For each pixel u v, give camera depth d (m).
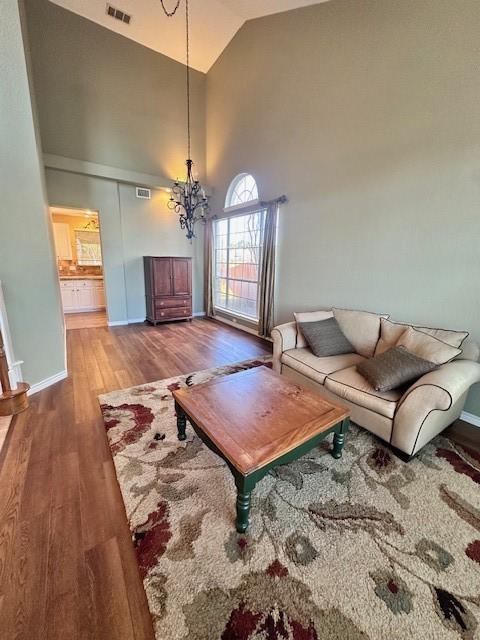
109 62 4.67
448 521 1.43
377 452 1.94
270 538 1.32
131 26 4.46
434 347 2.10
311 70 3.28
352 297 3.17
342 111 3.01
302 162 3.57
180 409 1.93
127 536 1.34
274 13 3.63
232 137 4.98
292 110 3.62
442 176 2.32
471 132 2.13
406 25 2.38
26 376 2.65
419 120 2.40
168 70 5.23
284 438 1.46
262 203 4.20
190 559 1.23
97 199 4.97
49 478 1.67
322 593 1.11
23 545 1.28
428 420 1.77
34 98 3.51
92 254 6.82
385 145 2.67
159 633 0.99
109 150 4.91
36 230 2.66
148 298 5.62
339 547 1.29
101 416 2.33
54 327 2.90
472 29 2.04
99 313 6.40
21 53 2.31
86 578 1.16
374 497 1.57
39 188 2.66
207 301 6.33
